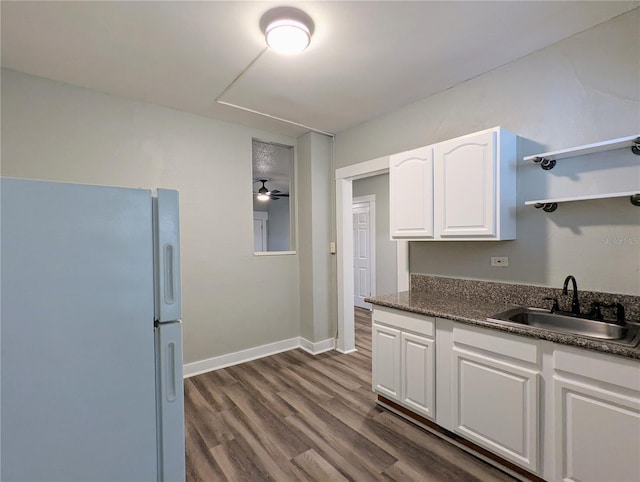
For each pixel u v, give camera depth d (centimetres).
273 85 256
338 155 371
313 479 176
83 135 257
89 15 173
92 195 94
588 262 192
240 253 343
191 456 195
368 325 484
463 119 252
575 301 189
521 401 167
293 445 204
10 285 83
